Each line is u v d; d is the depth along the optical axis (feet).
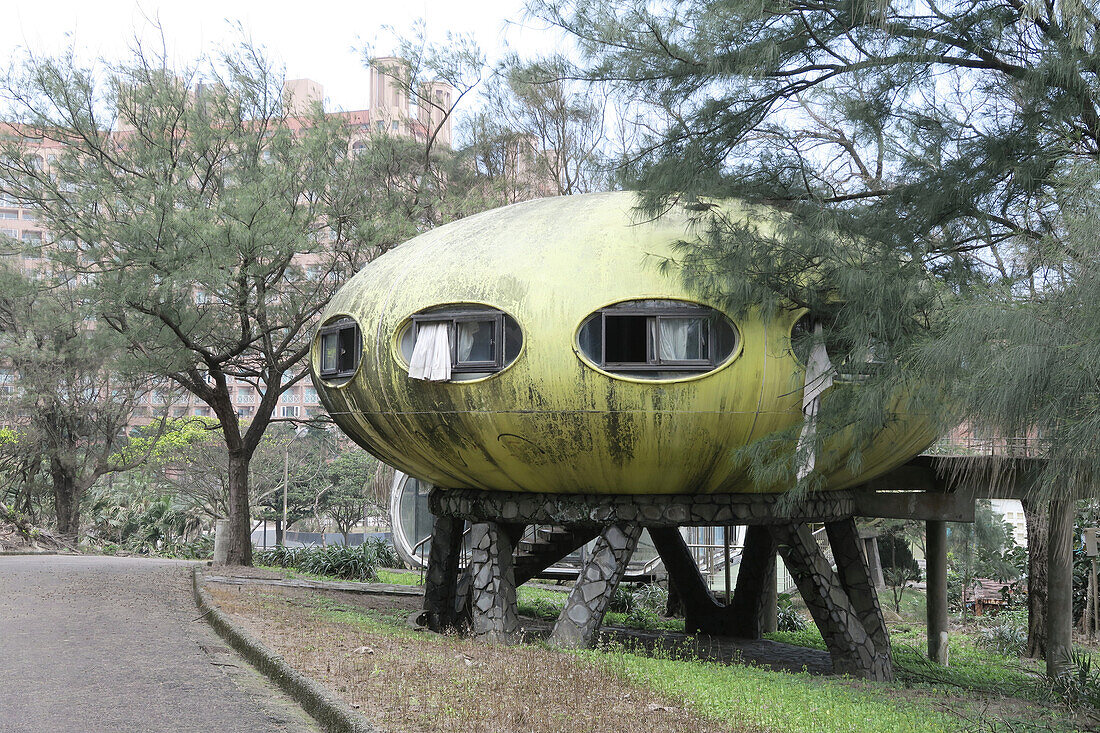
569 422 39.09
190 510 160.45
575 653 37.29
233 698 26.76
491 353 39.75
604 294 38.29
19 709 25.21
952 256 34.55
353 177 71.67
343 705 23.90
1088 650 58.85
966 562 84.23
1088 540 63.10
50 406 105.19
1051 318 23.07
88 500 163.84
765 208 38.09
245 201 58.18
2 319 96.17
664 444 38.96
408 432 43.62
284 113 71.20
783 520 44.11
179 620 42.68
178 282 57.77
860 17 32.12
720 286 36.81
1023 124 31.45
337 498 180.34
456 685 27.17
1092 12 27.25
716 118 36.42
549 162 84.12
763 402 38.52
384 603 61.16
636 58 36.17
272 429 178.81
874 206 36.22
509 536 47.70
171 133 66.85
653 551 88.79
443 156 82.53
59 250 61.82
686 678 31.78
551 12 36.19
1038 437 24.12
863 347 33.96
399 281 43.42
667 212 40.98
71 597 49.83
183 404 176.24
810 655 53.83
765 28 34.17
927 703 35.99
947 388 27.84
